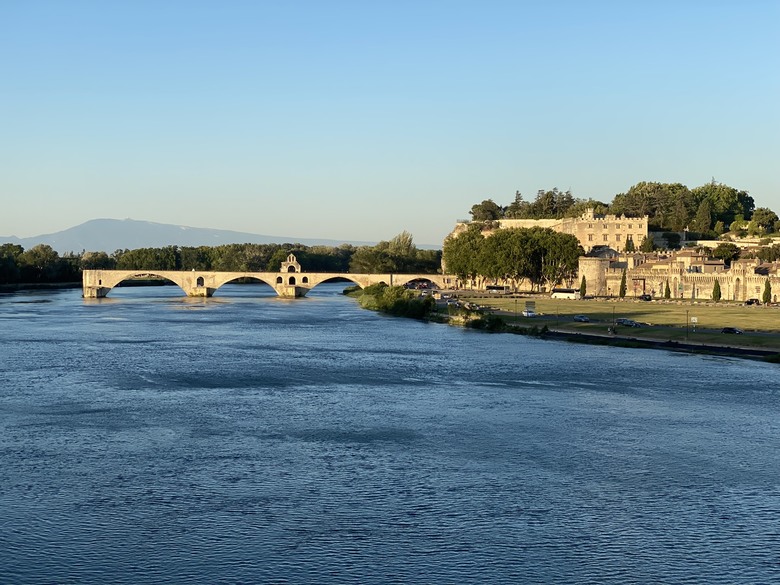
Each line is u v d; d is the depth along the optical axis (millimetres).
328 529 73875
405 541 71562
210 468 89750
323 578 65312
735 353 171000
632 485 85312
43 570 66250
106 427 106375
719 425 109125
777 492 83562
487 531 73625
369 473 88500
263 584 64375
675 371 150875
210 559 68188
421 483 85438
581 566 67375
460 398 125562
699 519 76688
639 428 107375
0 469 88875
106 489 83062
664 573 66375
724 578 65688
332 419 111625
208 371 149875
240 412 115438
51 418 111062
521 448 98062
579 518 76562
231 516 76562
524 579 65312
